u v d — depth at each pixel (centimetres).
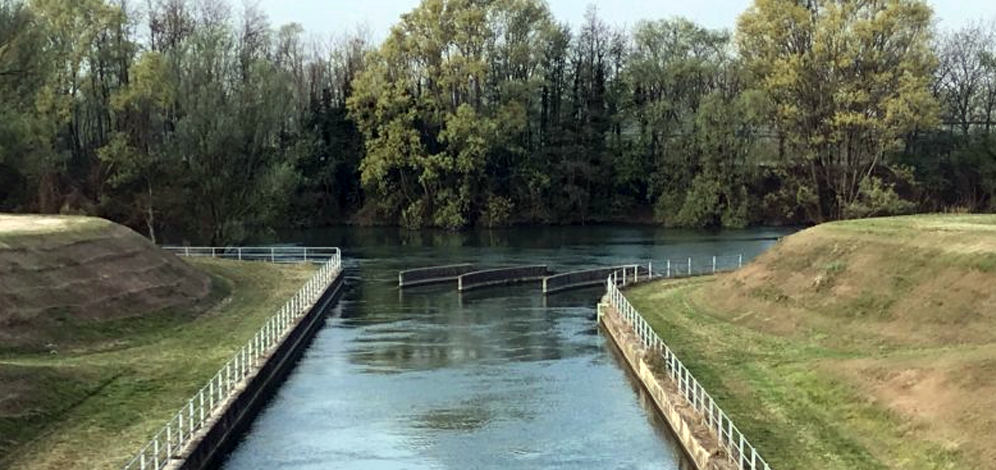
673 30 13862
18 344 4347
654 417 3941
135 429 3303
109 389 3853
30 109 8956
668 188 13388
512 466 3319
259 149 9569
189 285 6203
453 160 12850
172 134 9712
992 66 12369
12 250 5025
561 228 13288
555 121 14138
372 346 5406
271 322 5156
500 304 6969
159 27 12331
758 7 10912
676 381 3925
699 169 13175
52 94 9519
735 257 9481
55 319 4703
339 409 4075
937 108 10644
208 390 3841
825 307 4928
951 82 12838
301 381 4581
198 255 8569
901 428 3016
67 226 5897
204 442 3159
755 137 12562
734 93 13412
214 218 9325
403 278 7869
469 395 4300
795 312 5053
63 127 10438
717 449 3017
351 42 14988
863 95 10444
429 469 3294
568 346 5397
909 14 10350
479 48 12888
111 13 10294
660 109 13250
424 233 12681
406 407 4097
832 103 10919
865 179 10981
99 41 10575
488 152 13075
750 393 3738
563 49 14088
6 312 4484
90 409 3547
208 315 5744
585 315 6475
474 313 6550
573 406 4116
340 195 14062
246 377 3997
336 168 13700
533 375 4684
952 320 4191
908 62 10494
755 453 2706
